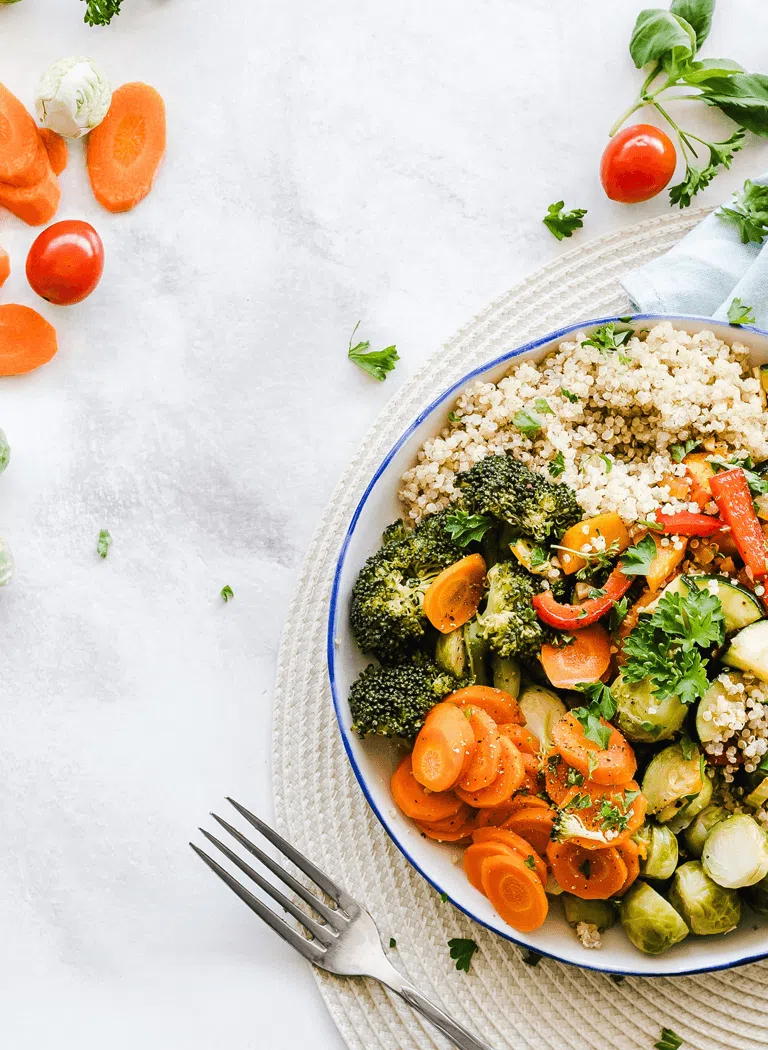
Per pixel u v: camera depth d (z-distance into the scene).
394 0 0.73
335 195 0.73
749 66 0.73
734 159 0.73
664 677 0.63
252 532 0.73
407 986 0.67
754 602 0.64
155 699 0.72
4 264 0.72
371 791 0.66
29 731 0.72
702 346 0.67
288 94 0.73
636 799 0.64
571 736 0.64
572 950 0.66
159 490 0.73
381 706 0.65
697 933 0.65
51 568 0.73
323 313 0.73
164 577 0.73
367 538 0.67
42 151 0.72
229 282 0.73
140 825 0.72
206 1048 0.71
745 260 0.70
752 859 0.64
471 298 0.73
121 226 0.73
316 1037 0.71
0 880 0.72
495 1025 0.68
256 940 0.71
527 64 0.73
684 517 0.65
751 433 0.66
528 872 0.64
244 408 0.73
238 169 0.73
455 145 0.73
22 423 0.73
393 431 0.71
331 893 0.68
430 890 0.69
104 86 0.71
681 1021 0.68
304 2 0.74
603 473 0.66
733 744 0.65
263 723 0.72
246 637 0.72
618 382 0.66
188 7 0.74
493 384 0.68
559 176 0.73
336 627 0.66
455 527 0.66
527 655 0.65
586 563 0.66
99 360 0.73
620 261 0.72
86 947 0.72
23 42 0.73
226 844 0.71
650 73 0.73
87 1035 0.71
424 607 0.65
